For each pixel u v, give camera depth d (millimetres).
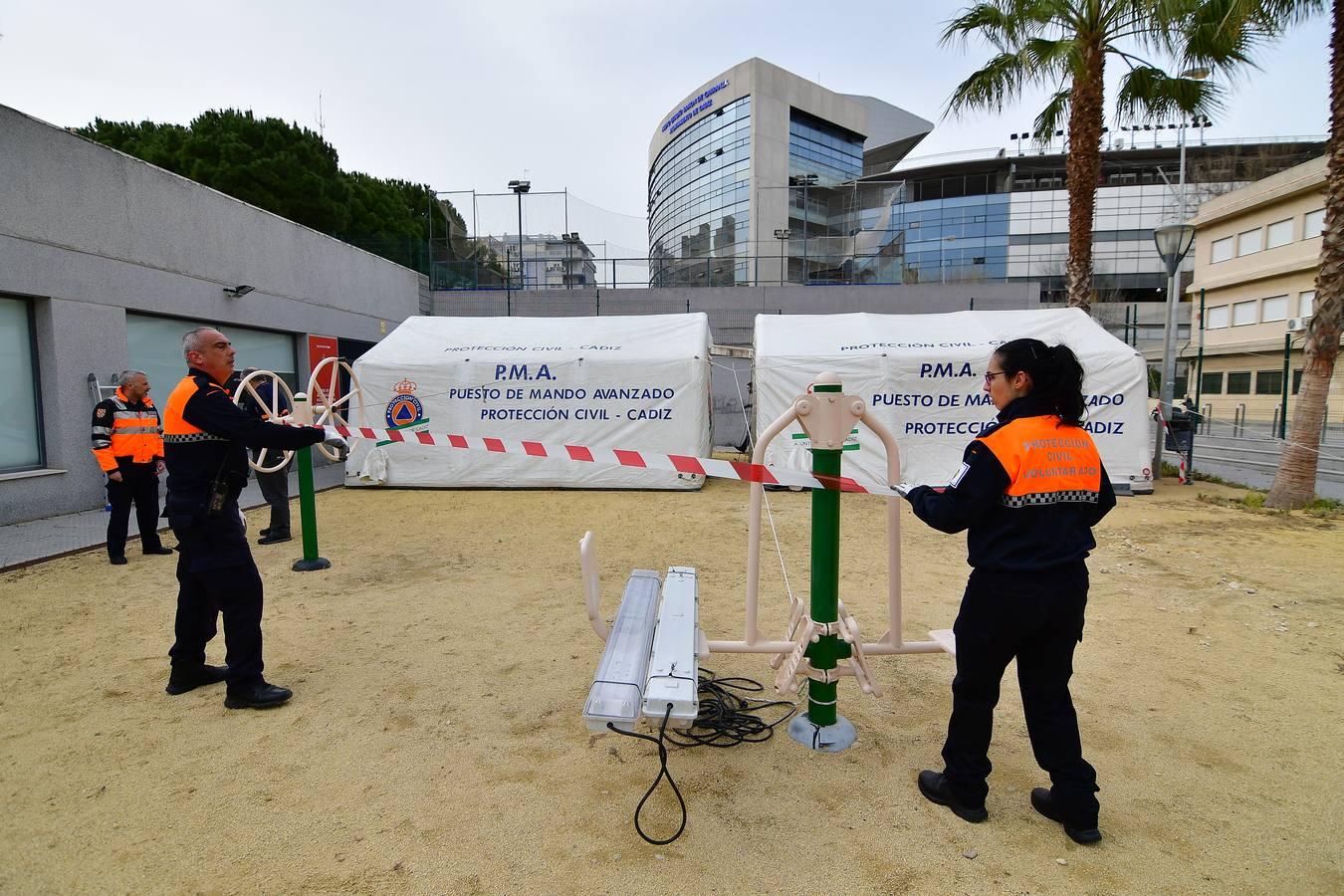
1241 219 30734
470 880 2219
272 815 2553
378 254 20125
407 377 10492
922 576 5828
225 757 2961
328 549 6824
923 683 3723
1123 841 2420
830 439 2850
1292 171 27500
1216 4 9836
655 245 31469
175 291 9844
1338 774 2859
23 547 6598
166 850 2359
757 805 2619
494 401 10422
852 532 7648
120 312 8914
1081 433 2348
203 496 3256
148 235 9359
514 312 20312
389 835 2441
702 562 6293
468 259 21109
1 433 7738
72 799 2648
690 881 2215
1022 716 3350
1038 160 53562
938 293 19891
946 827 2488
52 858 2318
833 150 52312
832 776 2822
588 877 2232
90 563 6137
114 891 2172
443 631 4500
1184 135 29750
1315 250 26750
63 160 8117
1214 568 5984
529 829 2477
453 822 2516
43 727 3219
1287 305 28188
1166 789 2746
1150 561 6215
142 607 4961
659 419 10266
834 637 2986
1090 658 4074
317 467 12883
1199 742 3117
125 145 21219
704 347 10680
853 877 2234
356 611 4898
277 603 5078
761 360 10070
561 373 10328
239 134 20516
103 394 8602
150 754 2984
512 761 2936
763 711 3402
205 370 3324
